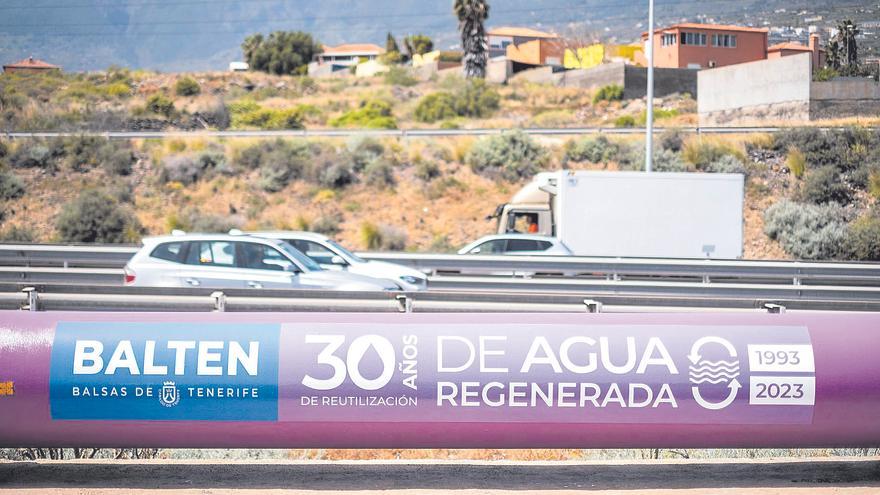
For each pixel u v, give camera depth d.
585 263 36.22
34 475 14.09
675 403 13.30
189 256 27.27
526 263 36.25
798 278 36.84
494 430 13.36
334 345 13.28
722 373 13.32
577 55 171.88
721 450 17.27
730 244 44.19
